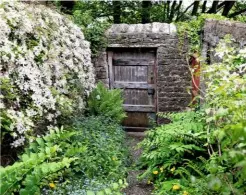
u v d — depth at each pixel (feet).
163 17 29.78
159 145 12.37
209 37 16.22
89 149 12.51
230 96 6.72
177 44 20.08
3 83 8.89
